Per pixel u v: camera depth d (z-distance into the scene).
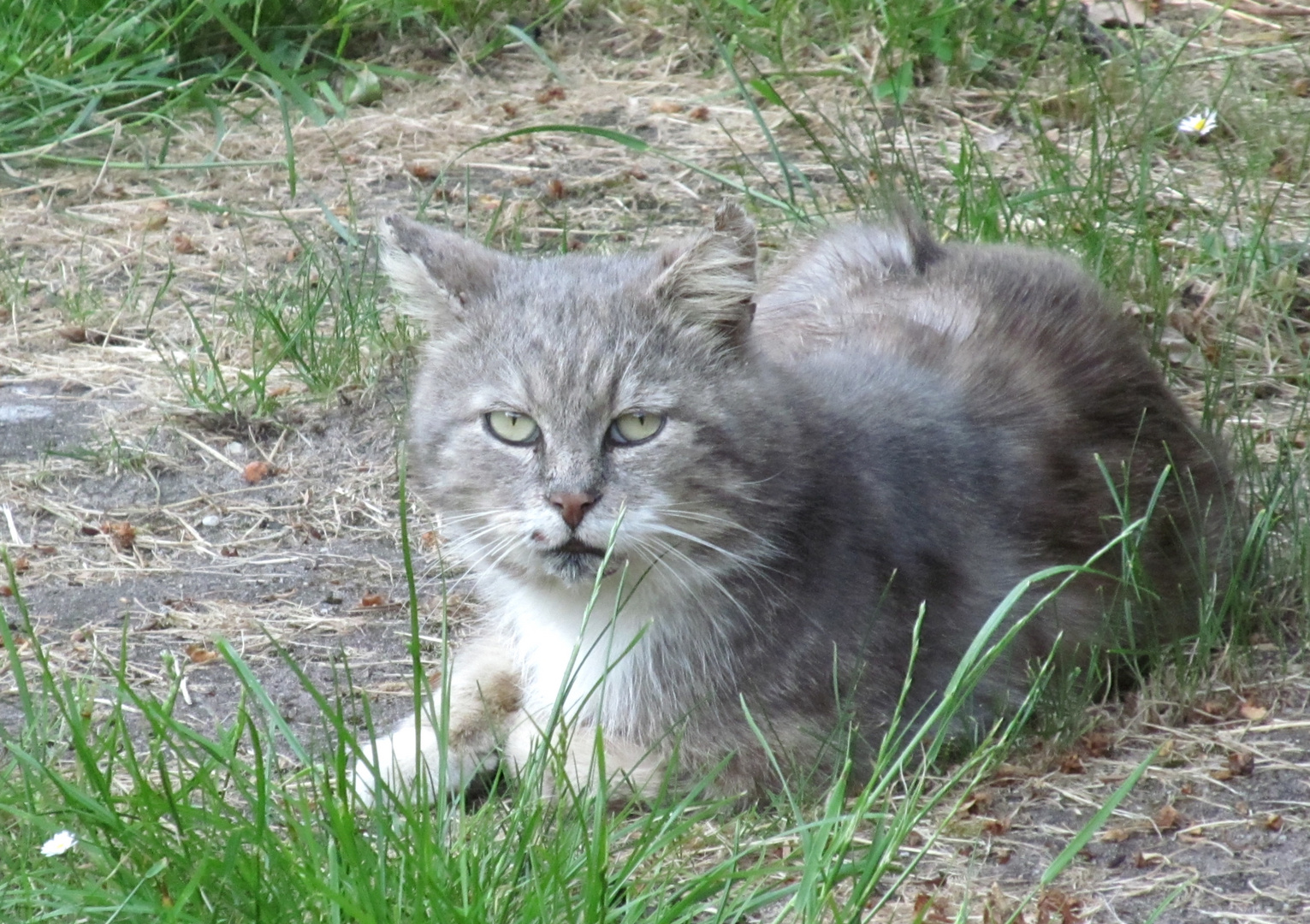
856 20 16.59
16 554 9.70
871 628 7.57
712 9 16.98
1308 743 7.49
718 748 7.49
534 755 6.80
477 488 7.57
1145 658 8.37
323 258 13.53
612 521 7.26
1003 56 16.28
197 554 9.83
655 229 13.71
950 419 8.29
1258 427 10.67
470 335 7.63
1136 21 17.16
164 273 13.37
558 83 16.58
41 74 15.61
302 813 6.21
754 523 7.41
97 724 7.86
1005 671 7.96
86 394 11.65
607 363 7.30
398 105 16.23
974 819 7.00
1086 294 9.58
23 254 13.59
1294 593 8.79
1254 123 14.56
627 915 5.93
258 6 16.00
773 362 8.00
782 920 6.12
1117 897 6.45
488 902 5.99
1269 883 6.50
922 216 11.73
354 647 8.85
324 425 11.25
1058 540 8.36
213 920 5.73
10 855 6.37
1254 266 12.12
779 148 15.00
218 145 15.07
